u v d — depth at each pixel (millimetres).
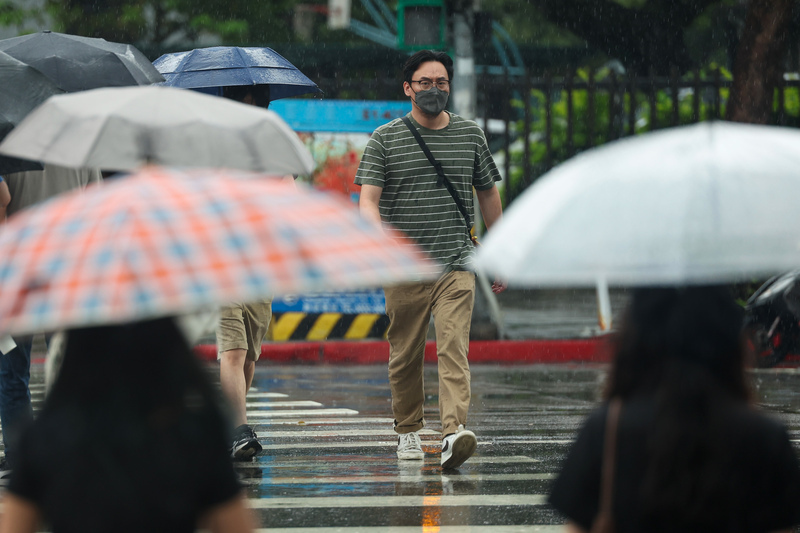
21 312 6574
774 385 36469
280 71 25125
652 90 50469
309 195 7613
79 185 20156
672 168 7508
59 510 7156
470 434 19844
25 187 19859
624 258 7324
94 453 7121
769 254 7191
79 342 7391
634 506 7551
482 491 18688
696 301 7832
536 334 50156
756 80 50125
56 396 7391
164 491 7152
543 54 88312
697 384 7578
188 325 11750
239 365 21078
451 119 21125
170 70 25062
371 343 45406
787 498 7586
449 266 20422
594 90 50219
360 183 20641
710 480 7410
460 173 20750
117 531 7109
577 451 7883
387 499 18016
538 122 64500
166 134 12672
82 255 6758
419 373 21281
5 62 19000
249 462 21578
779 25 49969
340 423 27531
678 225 7270
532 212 7910
